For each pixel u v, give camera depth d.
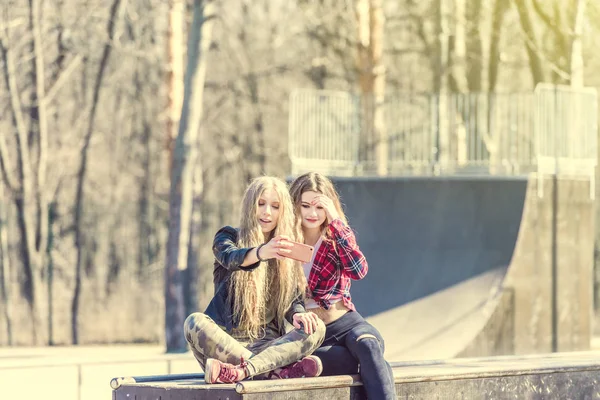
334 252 5.02
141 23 27.88
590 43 25.42
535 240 14.09
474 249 14.72
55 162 27.41
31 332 24.94
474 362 6.04
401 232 15.22
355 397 4.73
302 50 28.86
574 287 14.24
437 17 23.75
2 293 24.84
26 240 25.16
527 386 5.45
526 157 16.86
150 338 25.47
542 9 21.30
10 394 9.88
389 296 14.34
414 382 4.94
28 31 27.30
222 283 4.97
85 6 27.19
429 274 14.59
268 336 4.95
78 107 27.98
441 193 15.15
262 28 28.66
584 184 14.52
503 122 17.75
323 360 4.87
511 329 13.62
